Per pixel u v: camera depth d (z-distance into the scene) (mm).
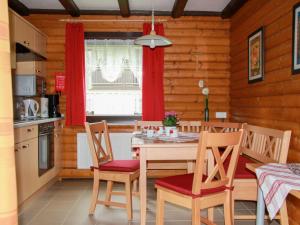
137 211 3160
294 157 2564
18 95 3965
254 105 3518
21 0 3982
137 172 3010
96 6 4203
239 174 2529
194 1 3996
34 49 3922
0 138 833
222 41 4551
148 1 3996
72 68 4367
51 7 4266
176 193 2182
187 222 2889
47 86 4480
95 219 2943
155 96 4418
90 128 2949
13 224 873
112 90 4613
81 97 4379
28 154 3232
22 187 3080
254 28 3523
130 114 4641
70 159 4512
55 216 3021
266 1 3168
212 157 2551
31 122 3252
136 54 4594
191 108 4570
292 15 2570
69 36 4359
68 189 3977
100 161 3092
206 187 2076
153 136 2951
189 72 4551
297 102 2506
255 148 2912
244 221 2910
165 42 3246
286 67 2709
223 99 4590
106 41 4578
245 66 3840
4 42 833
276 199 1535
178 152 2545
